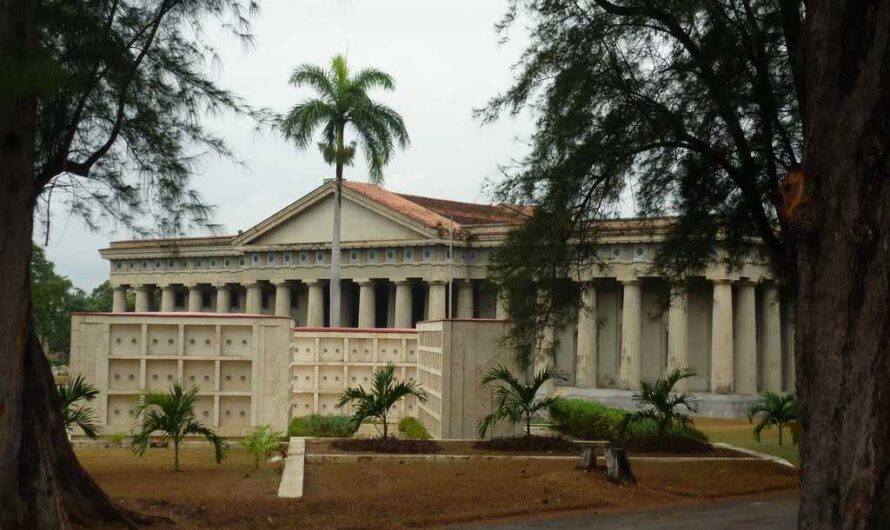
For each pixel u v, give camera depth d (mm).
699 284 26547
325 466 20031
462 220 71625
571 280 22234
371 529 13328
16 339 10102
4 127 9844
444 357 25156
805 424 9023
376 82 50906
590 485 17219
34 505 10359
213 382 26062
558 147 21203
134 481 17281
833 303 8820
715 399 52594
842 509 8555
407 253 67125
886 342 8641
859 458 8547
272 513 13906
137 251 83250
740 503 16656
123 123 16672
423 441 23234
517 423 25562
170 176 17188
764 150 20719
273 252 74188
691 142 20938
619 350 61438
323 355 34844
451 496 15875
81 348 25859
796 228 9094
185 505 14203
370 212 69375
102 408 25781
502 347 24000
